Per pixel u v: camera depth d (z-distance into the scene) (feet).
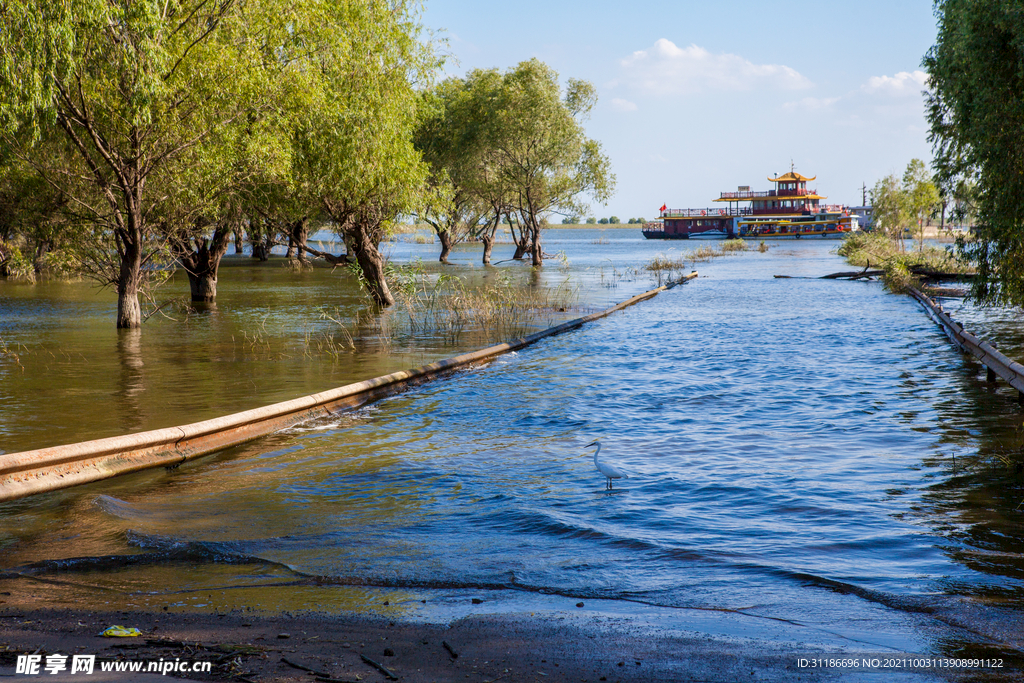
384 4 80.48
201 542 20.54
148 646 13.98
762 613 16.05
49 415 37.60
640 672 13.19
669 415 38.88
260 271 176.86
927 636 14.75
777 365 54.70
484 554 19.92
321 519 23.02
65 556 19.70
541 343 67.51
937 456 29.73
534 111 169.68
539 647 14.30
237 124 66.85
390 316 85.92
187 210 72.33
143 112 55.36
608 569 18.79
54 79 48.47
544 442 33.42
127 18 53.52
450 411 40.24
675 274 165.07
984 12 40.11
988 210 44.86
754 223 502.79
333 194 80.94
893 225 201.57
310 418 38.65
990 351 45.83
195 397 42.32
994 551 19.56
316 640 14.52
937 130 50.47
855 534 21.13
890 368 52.31
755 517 22.85
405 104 83.05
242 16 63.52
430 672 13.05
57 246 73.36
